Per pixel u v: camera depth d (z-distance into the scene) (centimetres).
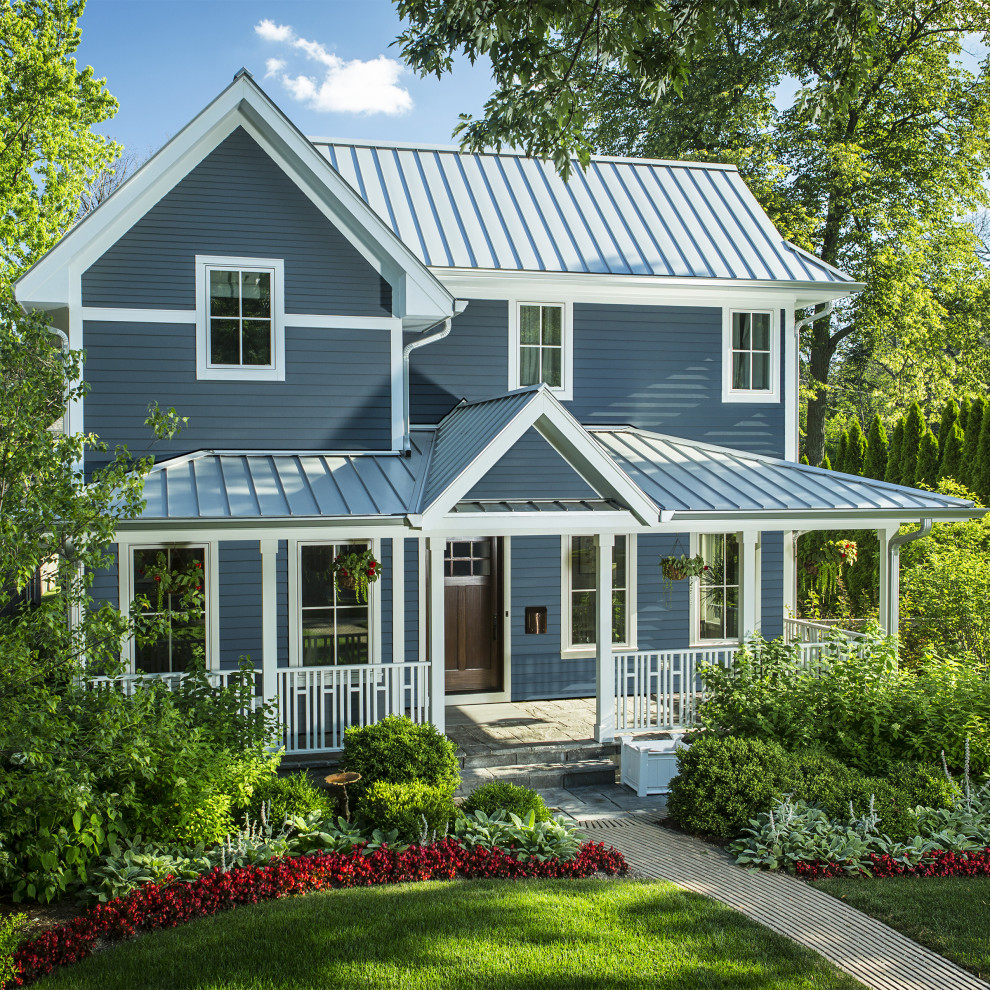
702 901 779
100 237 1233
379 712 1368
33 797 756
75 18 2534
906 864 866
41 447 785
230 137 1275
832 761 1006
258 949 682
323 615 1361
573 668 1495
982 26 2741
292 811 924
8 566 771
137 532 1062
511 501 1183
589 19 1038
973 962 677
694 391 1557
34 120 2572
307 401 1309
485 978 643
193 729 898
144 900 755
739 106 2738
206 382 1272
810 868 853
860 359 3875
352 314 1323
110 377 1238
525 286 1471
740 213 1692
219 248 1273
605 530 1180
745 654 1185
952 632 1559
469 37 1129
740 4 1113
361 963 661
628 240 1548
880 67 2755
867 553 2197
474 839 902
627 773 1182
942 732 1059
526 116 1163
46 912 778
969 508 1284
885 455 2484
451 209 1520
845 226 2895
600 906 763
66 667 824
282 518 1083
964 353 3228
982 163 2889
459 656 1467
